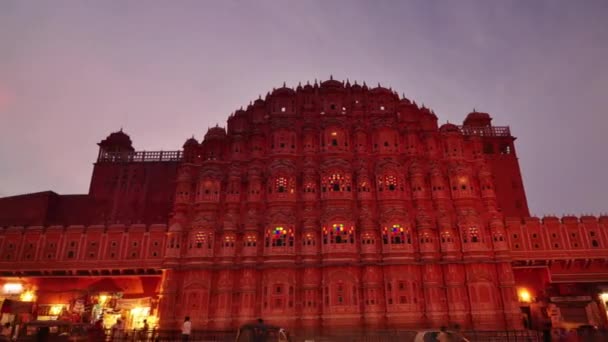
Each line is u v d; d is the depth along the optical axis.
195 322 44.91
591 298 46.72
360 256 47.03
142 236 50.81
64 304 49.53
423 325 44.53
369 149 53.81
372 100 57.38
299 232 48.72
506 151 61.00
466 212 49.47
